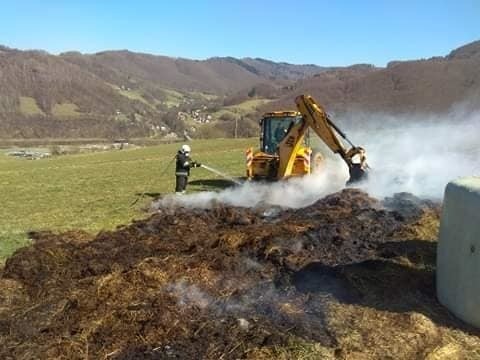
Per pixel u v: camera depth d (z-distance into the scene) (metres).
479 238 6.08
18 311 6.78
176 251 8.96
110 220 12.58
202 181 19.53
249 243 9.20
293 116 17.11
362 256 8.67
